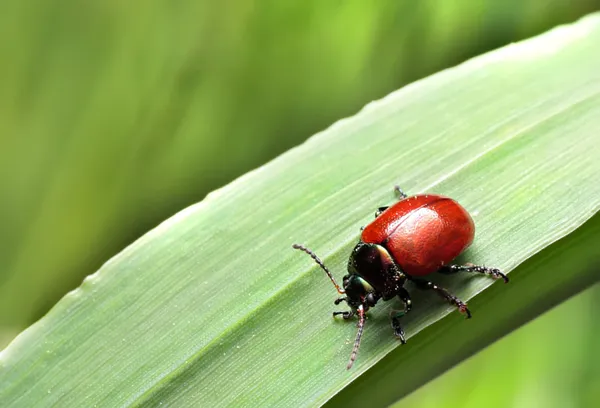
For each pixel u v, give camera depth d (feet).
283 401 0.31
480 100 0.34
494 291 0.32
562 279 0.32
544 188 0.32
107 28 0.38
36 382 0.32
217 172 0.40
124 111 0.39
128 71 0.38
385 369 0.32
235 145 0.40
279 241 0.33
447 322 0.32
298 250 0.33
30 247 0.39
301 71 0.39
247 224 0.33
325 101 0.39
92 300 0.32
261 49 0.39
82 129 0.39
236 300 0.32
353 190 0.33
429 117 0.34
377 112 0.34
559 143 0.33
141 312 0.32
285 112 0.39
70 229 0.39
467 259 0.32
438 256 0.32
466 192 0.33
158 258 0.33
